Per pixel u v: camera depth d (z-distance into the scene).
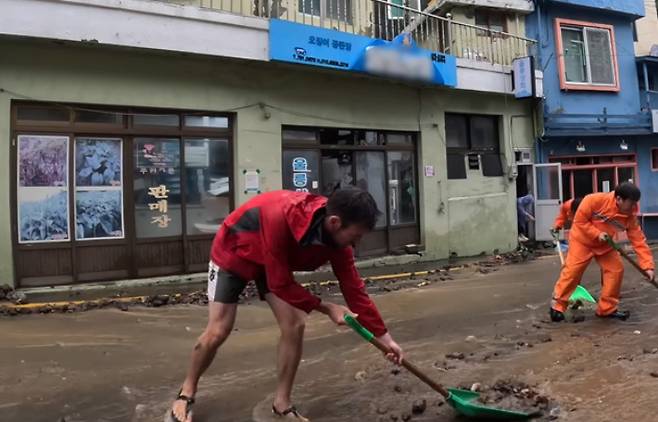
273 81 10.06
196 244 9.37
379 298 7.80
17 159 8.00
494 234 13.50
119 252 8.70
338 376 4.43
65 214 8.32
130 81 8.66
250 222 3.25
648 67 17.11
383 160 11.91
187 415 3.38
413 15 12.84
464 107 13.09
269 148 10.02
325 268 10.43
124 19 8.20
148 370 4.65
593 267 10.26
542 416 3.51
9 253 7.85
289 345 3.46
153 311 6.92
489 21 14.16
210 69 9.36
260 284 3.48
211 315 3.38
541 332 5.76
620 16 16.28
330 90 10.83
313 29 9.82
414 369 3.41
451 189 12.83
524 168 14.64
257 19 9.30
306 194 3.17
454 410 3.65
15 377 4.42
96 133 8.52
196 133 9.38
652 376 4.16
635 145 16.44
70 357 4.98
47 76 8.06
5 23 7.45
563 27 15.35
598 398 3.77
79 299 7.62
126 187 8.78
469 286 8.77
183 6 8.63
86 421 3.60
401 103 11.98
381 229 11.80
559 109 14.84
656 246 15.16
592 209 6.04
